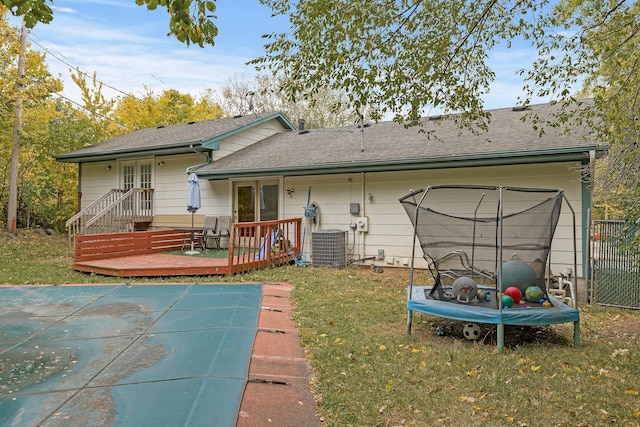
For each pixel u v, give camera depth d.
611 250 6.78
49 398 3.17
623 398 3.30
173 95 25.69
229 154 12.30
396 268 9.25
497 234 4.86
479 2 4.45
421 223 5.03
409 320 4.93
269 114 13.95
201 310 5.70
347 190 9.83
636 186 4.56
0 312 5.70
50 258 11.00
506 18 4.61
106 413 2.93
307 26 4.19
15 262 10.01
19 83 14.06
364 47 4.40
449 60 4.81
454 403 3.24
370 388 3.46
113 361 3.92
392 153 9.15
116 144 14.06
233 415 2.93
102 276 8.27
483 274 5.02
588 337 4.99
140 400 3.12
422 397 3.32
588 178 6.98
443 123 10.70
